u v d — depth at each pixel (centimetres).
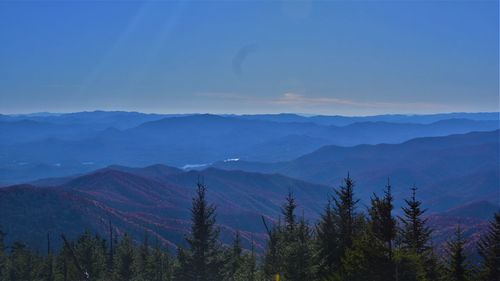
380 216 2598
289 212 4762
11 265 8494
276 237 4122
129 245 7806
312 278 3406
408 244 3612
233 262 5662
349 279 2730
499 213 4462
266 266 4038
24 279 8275
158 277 7450
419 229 3844
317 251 3544
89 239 8281
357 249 2706
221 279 4853
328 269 3425
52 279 8075
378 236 2586
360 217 3606
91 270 7631
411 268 2553
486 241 4353
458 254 3641
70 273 7594
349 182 3638
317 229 3697
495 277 3806
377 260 2542
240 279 4941
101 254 8300
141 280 7306
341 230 3566
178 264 4922
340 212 3603
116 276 7331
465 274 3638
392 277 2517
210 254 4809
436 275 3525
